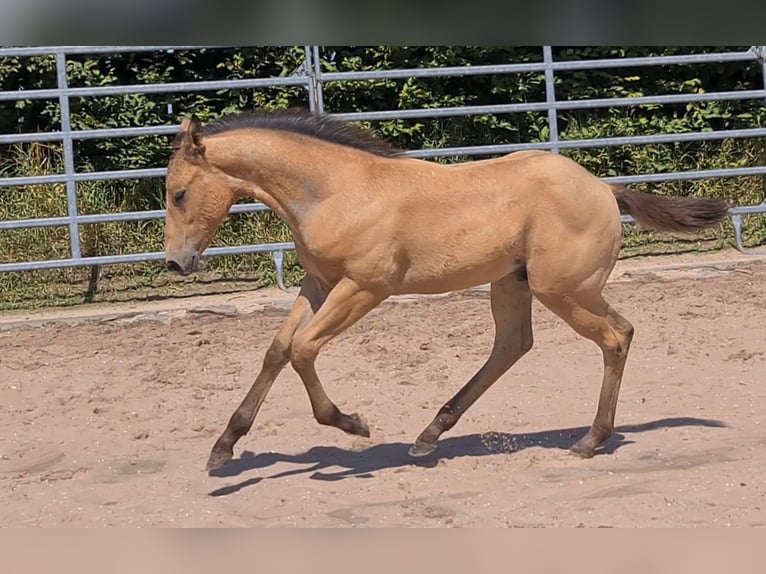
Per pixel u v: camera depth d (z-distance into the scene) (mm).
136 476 6105
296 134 5680
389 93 12289
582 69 12320
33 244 11359
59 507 5469
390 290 5688
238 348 9156
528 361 8445
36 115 11742
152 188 11836
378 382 8023
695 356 8328
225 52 11945
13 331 9867
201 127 5547
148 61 11898
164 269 11578
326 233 5551
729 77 12898
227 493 5676
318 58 10797
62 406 7656
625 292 10430
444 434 6746
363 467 6070
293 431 6938
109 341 9477
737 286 10508
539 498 5305
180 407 7562
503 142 12656
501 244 5723
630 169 12781
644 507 5055
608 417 6098
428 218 5645
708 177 11523
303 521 5102
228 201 5648
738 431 6492
